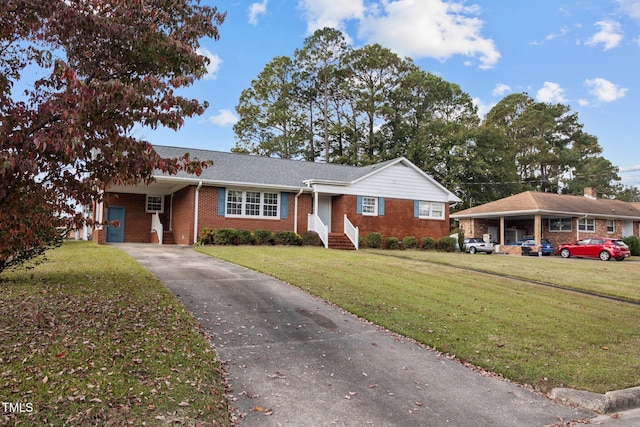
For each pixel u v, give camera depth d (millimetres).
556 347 6590
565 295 10586
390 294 9406
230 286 9430
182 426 3689
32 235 5266
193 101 4941
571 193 55219
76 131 3779
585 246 25391
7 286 8000
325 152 44844
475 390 5086
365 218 23219
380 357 5949
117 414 3715
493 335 7008
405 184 24516
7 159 3447
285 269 11789
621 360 6184
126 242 22203
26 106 4535
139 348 5281
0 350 4789
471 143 42438
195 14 5664
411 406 4566
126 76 5238
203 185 19734
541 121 53625
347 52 43812
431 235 25203
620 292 11250
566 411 4695
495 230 34531
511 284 11812
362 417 4254
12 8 4285
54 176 4547
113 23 4852
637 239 30594
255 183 20266
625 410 4871
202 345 5746
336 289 9523
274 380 5020
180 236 20625
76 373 4383
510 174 43656
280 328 6875
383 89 44344
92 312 6551
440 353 6234
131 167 4594
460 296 9695
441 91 45188
